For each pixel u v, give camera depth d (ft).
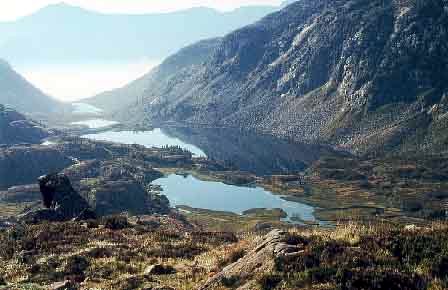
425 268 59.82
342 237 72.64
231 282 67.77
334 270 60.13
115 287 88.58
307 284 58.95
